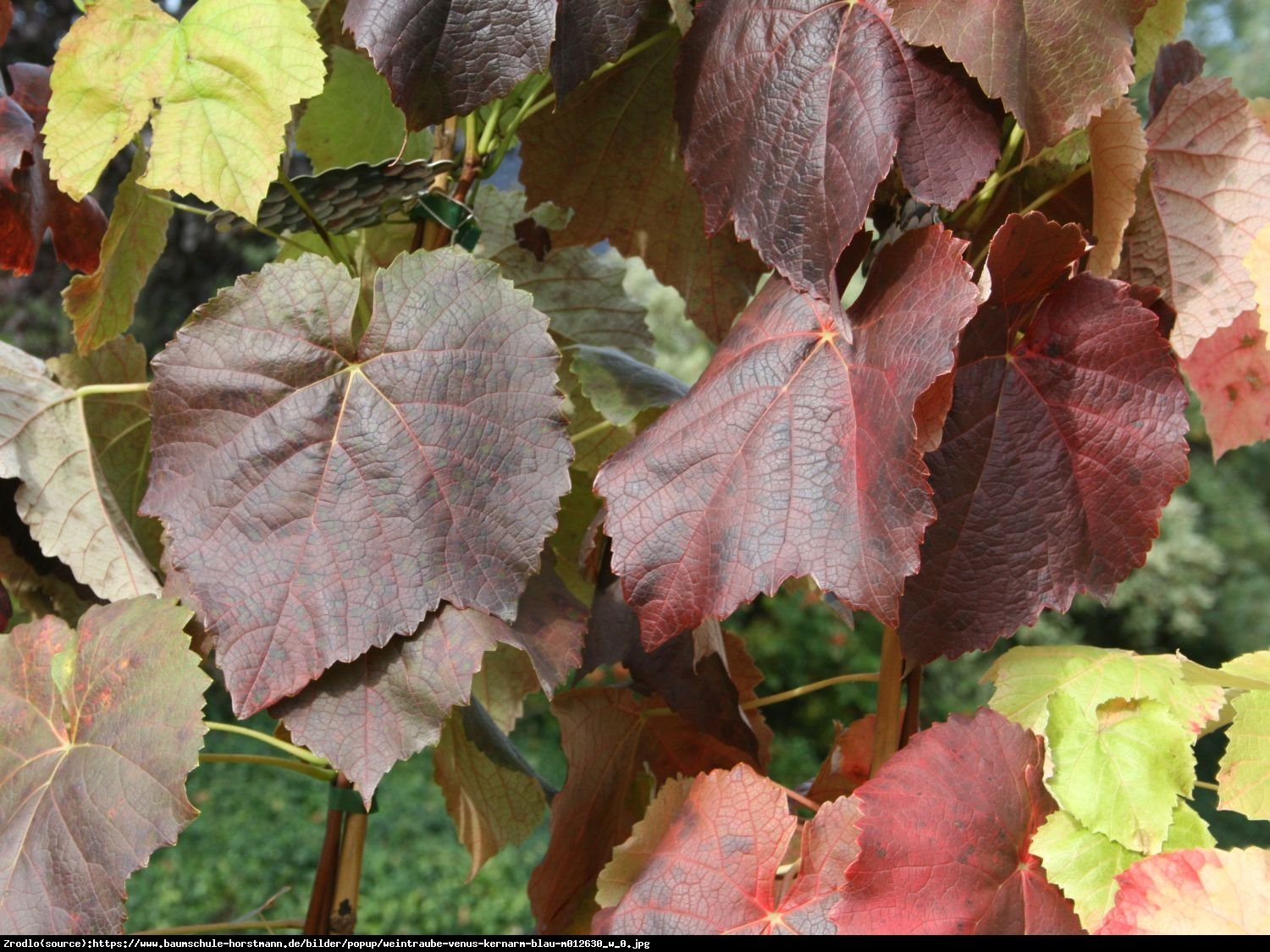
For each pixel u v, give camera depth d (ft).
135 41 1.91
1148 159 2.01
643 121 2.28
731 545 1.84
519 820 2.48
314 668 1.86
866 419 1.81
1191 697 1.88
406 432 1.91
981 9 1.80
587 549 2.11
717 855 1.90
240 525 1.89
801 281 1.84
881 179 1.80
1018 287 1.85
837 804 1.90
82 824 1.86
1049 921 1.84
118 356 2.32
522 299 1.93
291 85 1.89
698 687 2.19
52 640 1.97
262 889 9.54
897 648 2.10
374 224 2.15
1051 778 1.86
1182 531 14.20
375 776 1.86
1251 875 1.73
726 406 1.89
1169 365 1.87
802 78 1.86
